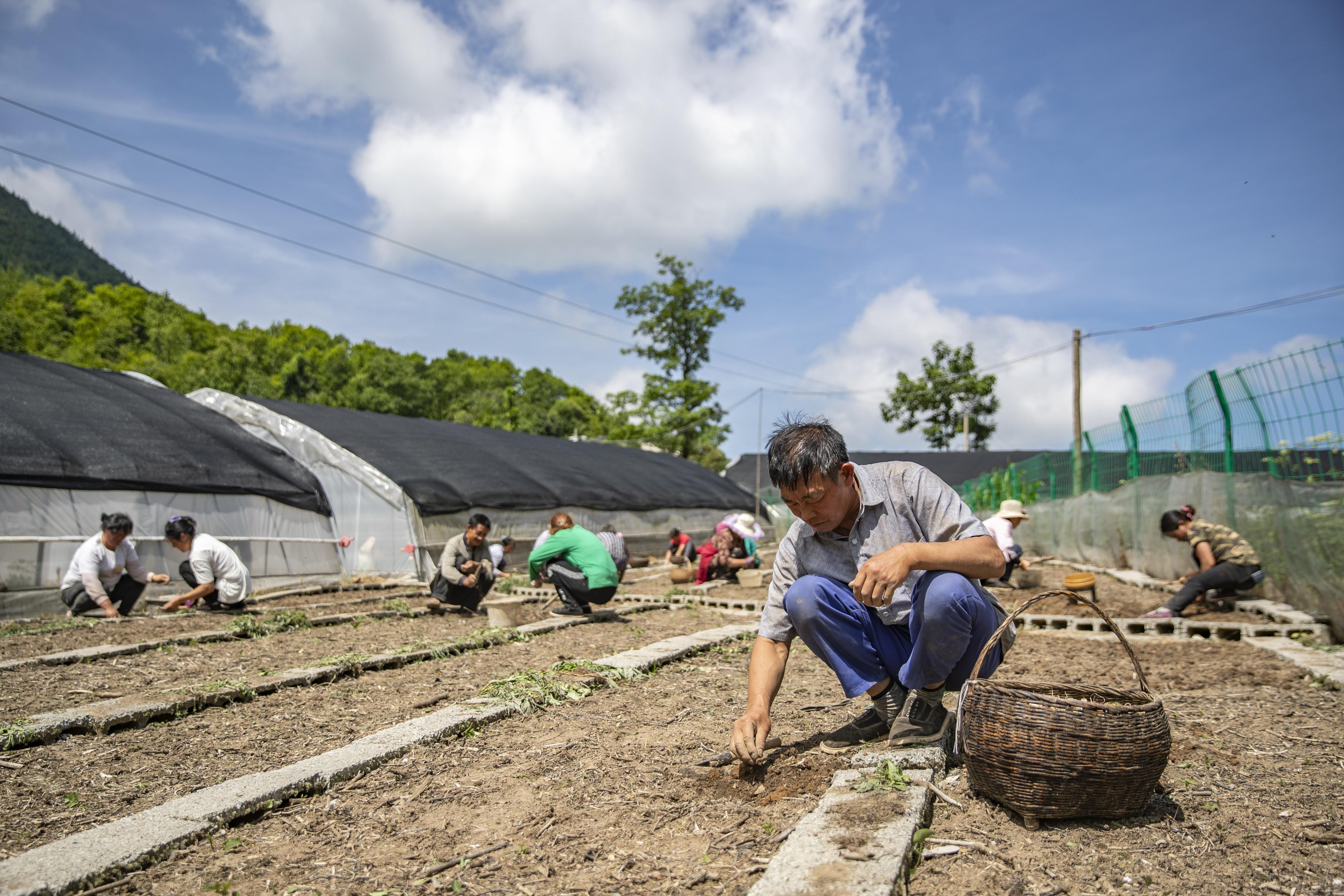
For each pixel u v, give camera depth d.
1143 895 2.34
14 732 4.08
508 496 17.58
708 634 7.38
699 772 3.49
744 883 2.45
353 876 2.61
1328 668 5.65
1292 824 2.85
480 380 80.75
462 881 2.56
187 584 10.30
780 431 3.10
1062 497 19.38
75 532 10.71
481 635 7.28
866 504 3.18
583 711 4.70
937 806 2.95
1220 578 8.24
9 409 11.39
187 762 3.87
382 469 15.33
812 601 3.27
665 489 25.52
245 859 2.74
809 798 3.07
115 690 5.38
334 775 3.45
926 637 3.10
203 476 12.66
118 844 2.74
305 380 58.12
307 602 11.23
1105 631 8.23
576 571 9.27
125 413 13.07
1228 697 5.02
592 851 2.73
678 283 42.53
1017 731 2.71
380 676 5.87
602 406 45.12
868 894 2.16
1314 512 7.50
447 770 3.64
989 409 45.97
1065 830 2.77
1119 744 2.65
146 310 77.75
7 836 2.97
